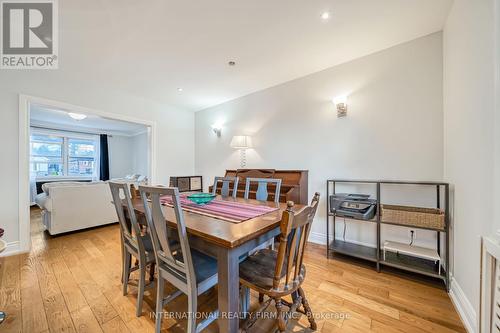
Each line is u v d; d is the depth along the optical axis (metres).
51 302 1.52
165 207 1.63
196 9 1.63
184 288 1.10
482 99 1.19
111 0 1.52
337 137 2.53
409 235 2.09
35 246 2.58
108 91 3.23
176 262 1.11
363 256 2.06
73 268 2.03
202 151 4.32
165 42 2.06
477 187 1.24
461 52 1.47
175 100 3.81
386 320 1.34
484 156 1.16
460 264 1.48
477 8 1.24
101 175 6.62
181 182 3.93
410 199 2.07
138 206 1.68
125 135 7.27
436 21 1.80
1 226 2.32
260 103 3.32
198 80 2.96
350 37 2.01
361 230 2.37
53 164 5.87
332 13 1.69
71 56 2.29
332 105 2.56
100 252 2.40
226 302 0.97
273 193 2.63
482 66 1.19
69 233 3.07
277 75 2.80
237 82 3.03
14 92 2.41
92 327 1.29
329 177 2.59
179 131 4.21
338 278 1.84
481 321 1.06
